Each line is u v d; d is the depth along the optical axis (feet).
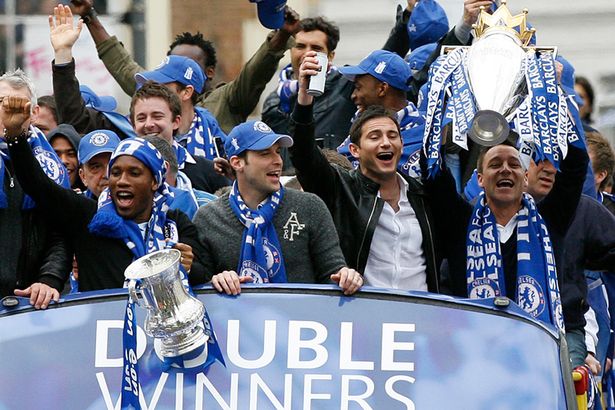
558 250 57.31
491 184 55.62
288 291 45.03
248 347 43.34
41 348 43.70
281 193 53.72
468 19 70.18
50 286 51.08
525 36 54.44
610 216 61.82
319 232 53.52
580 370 47.42
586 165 55.52
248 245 52.90
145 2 131.23
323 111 73.67
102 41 78.02
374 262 55.88
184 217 52.75
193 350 42.65
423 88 67.67
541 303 55.36
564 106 53.01
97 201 53.42
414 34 77.10
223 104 76.23
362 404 41.93
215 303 44.62
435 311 44.47
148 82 63.46
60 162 57.47
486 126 51.01
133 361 41.98
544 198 57.77
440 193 56.34
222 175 65.72
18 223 53.62
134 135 71.05
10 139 50.65
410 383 42.47
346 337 43.62
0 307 45.19
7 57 131.54
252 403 41.96
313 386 42.34
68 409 42.01
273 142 53.31
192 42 78.69
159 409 41.86
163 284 42.32
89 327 44.27
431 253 56.13
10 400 42.32
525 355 43.32
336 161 62.23
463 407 41.88
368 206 55.98
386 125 55.83
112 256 50.98
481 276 55.88
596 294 65.51
